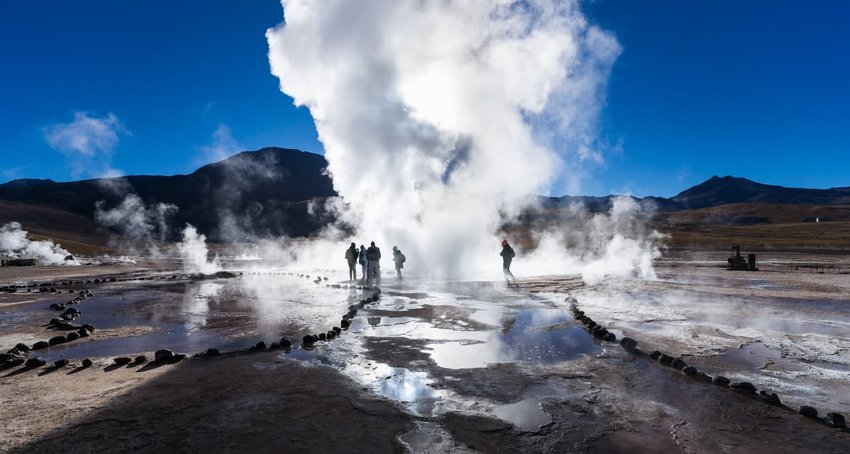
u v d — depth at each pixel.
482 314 11.53
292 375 6.56
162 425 4.84
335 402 5.50
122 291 18.55
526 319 10.84
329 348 8.16
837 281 19.64
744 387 5.91
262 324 10.55
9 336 9.55
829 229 114.56
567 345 8.31
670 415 5.16
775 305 12.76
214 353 7.73
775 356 7.54
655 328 9.68
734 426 4.88
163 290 18.70
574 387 6.06
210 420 4.97
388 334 9.28
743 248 61.31
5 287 19.81
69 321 11.09
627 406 5.41
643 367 6.97
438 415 5.13
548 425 4.88
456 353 7.77
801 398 5.71
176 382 6.25
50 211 150.38
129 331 9.91
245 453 4.25
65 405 5.41
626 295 15.02
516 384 6.16
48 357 7.82
